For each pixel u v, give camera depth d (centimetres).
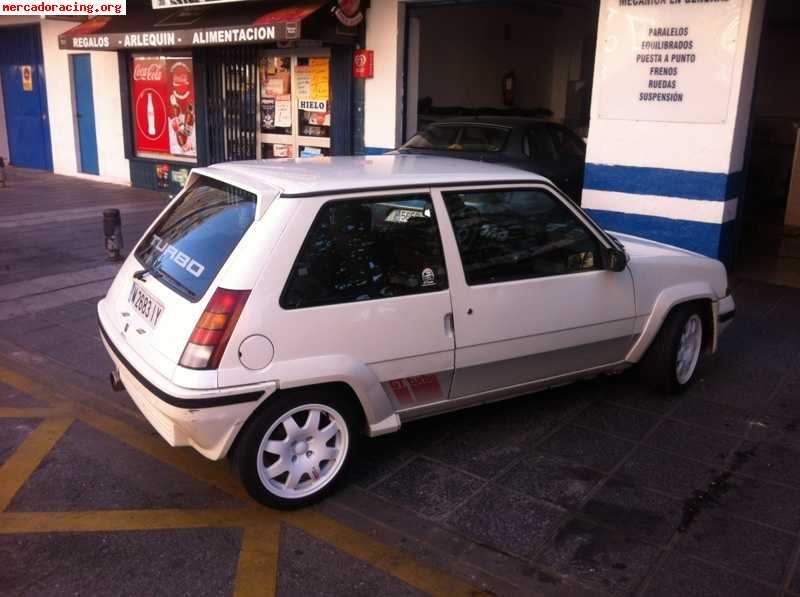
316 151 1123
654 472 418
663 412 495
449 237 400
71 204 1255
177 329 352
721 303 535
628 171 785
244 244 352
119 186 1469
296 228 356
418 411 411
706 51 716
